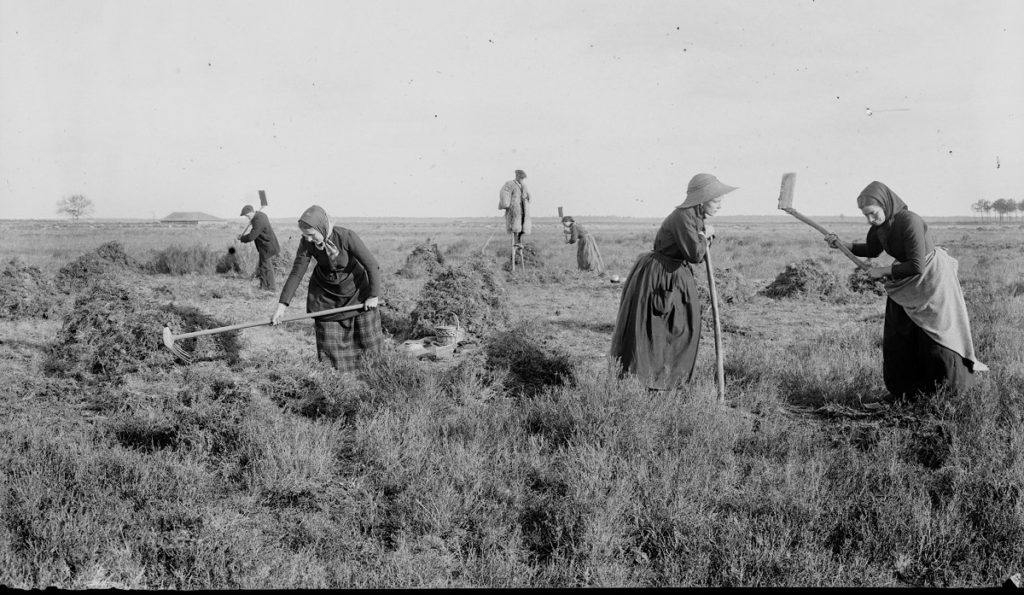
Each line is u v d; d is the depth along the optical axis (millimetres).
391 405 6180
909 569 4008
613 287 17406
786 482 4781
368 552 4148
